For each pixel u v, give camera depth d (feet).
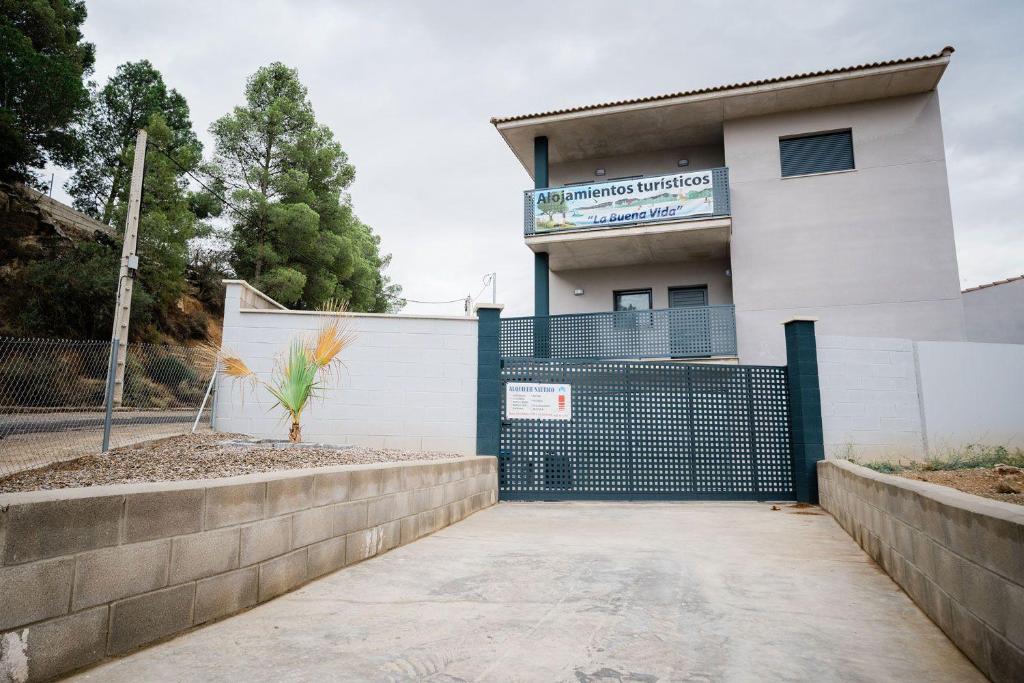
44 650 7.25
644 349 45.96
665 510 23.58
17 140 63.00
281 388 23.95
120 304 46.11
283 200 89.20
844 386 26.89
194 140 108.58
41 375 20.81
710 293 51.08
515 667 8.11
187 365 26.48
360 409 27.68
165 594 9.06
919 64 41.19
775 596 11.79
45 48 76.95
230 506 10.43
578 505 24.98
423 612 10.65
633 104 46.80
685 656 8.62
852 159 45.47
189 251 87.81
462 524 20.35
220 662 8.15
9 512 6.92
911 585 11.65
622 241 47.16
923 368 27.68
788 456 26.43
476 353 27.89
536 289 49.03
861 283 43.45
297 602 11.21
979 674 8.07
